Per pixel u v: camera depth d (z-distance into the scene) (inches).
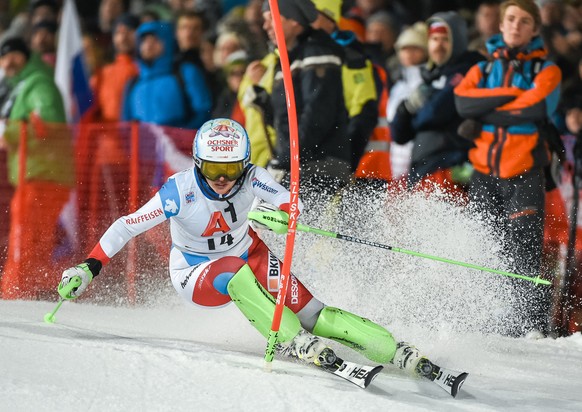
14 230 1019.9
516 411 497.0
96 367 489.7
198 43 1149.1
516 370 654.5
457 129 925.8
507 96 871.1
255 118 903.1
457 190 927.0
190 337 671.1
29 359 491.2
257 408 446.9
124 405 429.4
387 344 534.9
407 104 959.0
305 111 860.6
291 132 530.0
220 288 570.9
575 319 904.3
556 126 962.7
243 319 735.1
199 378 489.1
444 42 936.3
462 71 935.7
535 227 871.7
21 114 1080.8
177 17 1294.3
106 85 1184.2
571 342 822.5
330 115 861.8
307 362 536.4
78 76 1218.6
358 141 878.4
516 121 871.1
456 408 488.4
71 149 1034.7
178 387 468.4
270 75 895.1
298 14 863.7
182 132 1023.0
